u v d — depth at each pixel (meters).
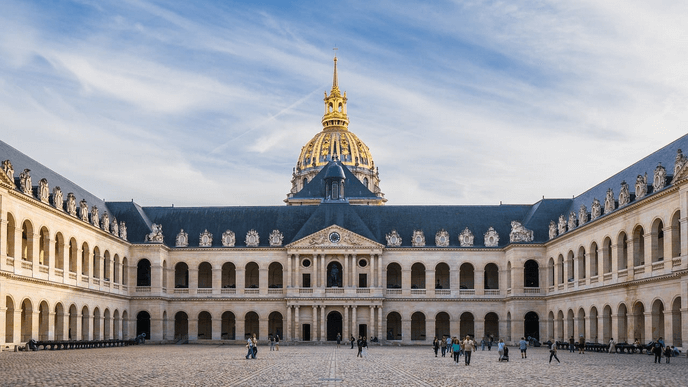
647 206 85.31
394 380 47.06
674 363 65.25
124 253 126.56
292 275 132.88
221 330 136.00
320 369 57.31
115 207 135.75
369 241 132.38
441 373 53.72
